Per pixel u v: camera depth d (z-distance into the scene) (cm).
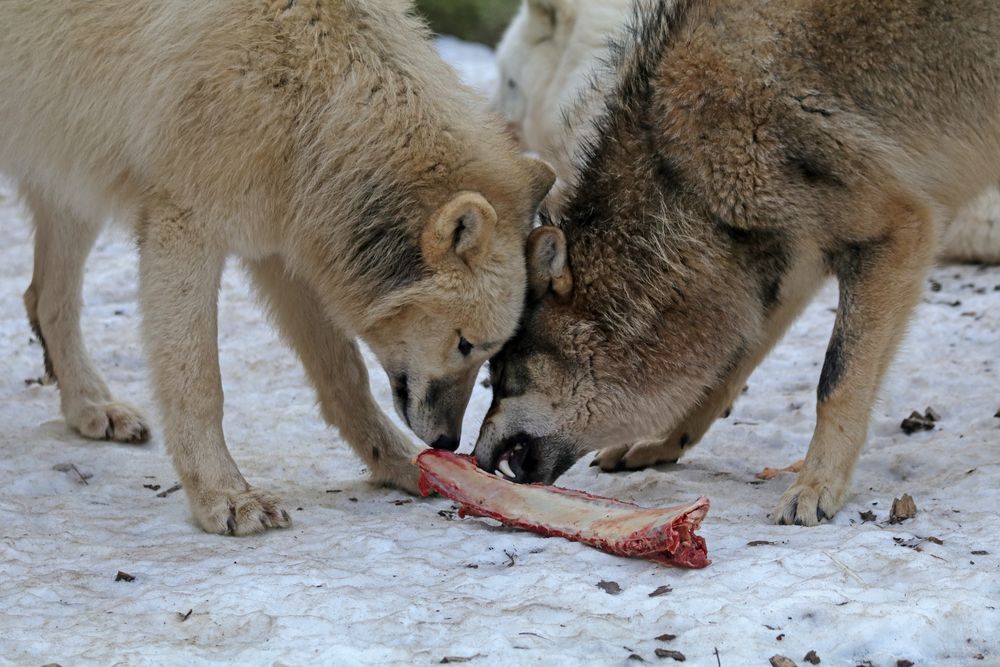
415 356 852
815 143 840
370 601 665
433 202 825
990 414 1062
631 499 903
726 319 895
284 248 863
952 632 610
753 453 1046
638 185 886
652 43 902
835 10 852
